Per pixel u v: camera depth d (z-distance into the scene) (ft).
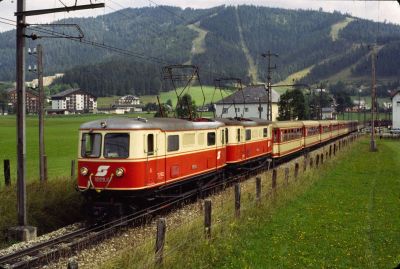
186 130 65.72
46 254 40.81
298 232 49.29
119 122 54.60
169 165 60.75
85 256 42.42
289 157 136.26
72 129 273.95
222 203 59.52
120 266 36.40
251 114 328.08
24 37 51.60
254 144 98.53
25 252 42.86
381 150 169.68
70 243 44.55
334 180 88.17
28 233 49.67
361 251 43.09
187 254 38.04
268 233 48.73
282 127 119.96
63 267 39.14
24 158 50.98
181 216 59.26
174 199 67.36
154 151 56.70
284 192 67.67
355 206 63.46
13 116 414.00
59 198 59.88
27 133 234.17
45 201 58.13
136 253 37.19
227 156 85.51
